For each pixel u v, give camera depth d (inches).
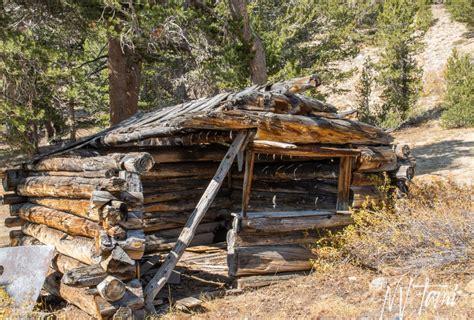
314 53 792.3
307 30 799.7
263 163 380.8
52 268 300.5
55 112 746.2
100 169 264.7
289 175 351.9
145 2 516.4
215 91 716.0
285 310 249.6
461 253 281.3
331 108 313.9
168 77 812.0
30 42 510.0
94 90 826.2
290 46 771.4
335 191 328.8
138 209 246.5
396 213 317.7
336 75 917.2
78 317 253.1
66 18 532.1
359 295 265.1
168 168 374.3
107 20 527.2
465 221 290.2
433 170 677.3
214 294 278.5
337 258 309.7
